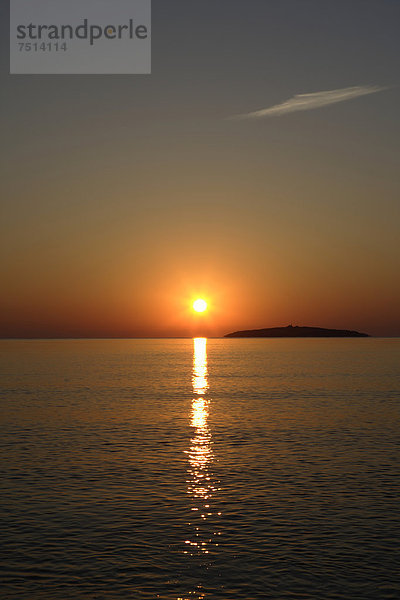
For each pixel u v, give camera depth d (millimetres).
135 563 19719
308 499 26828
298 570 19141
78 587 18016
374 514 24625
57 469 32719
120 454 36906
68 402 65625
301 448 38969
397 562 19703
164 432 45469
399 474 31516
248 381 97188
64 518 24156
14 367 138875
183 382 95312
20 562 19797
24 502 26391
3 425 48656
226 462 34625
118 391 79312
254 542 21516
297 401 67000
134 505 25984
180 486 29141
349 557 20141
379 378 102312
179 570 19188
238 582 18344
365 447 39219
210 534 22328
